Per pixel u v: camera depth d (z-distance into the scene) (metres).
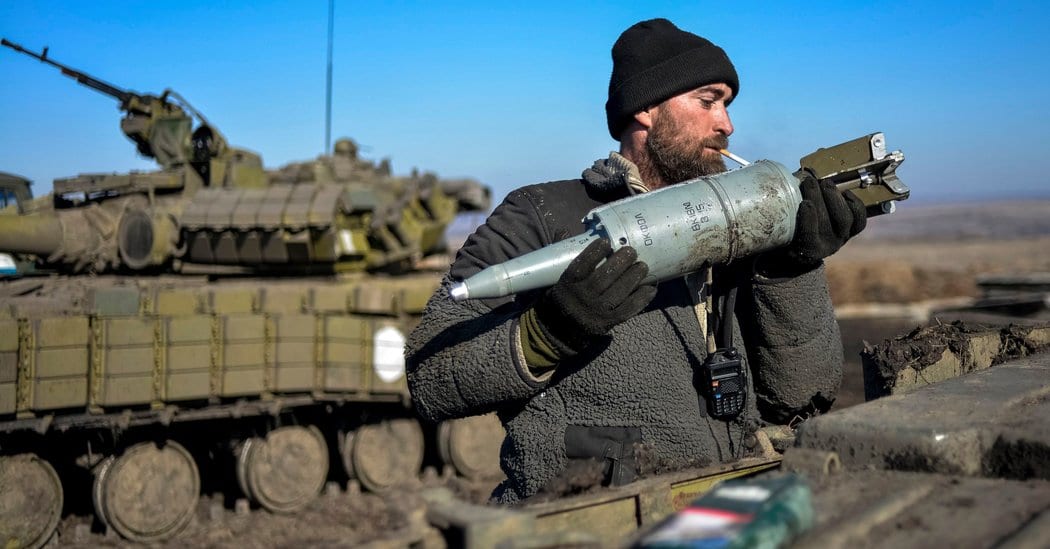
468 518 1.52
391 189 13.91
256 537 8.08
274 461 10.42
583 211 3.04
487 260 2.98
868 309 21.83
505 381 2.62
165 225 11.15
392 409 11.47
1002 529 1.48
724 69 3.11
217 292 10.01
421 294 11.21
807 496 1.46
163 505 9.62
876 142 2.79
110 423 9.10
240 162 12.31
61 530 9.59
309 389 10.35
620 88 3.17
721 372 2.86
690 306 2.97
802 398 3.08
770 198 2.63
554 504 2.03
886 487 1.74
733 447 2.91
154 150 12.27
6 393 8.53
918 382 3.17
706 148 3.14
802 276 2.89
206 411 9.79
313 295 10.48
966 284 25.83
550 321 2.49
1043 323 3.64
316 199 11.45
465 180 16.11
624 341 2.87
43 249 10.88
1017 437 1.84
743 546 1.27
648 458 2.78
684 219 2.53
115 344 9.19
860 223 2.80
